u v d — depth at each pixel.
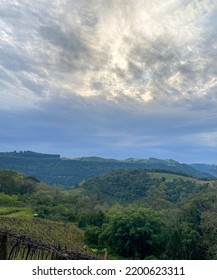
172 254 48.06
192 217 63.56
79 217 84.06
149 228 57.06
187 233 54.72
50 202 98.88
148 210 62.59
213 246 50.91
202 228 56.38
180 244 48.31
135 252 56.22
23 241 18.58
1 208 84.06
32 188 111.31
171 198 124.31
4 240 18.05
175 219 66.88
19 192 107.44
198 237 54.25
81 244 61.72
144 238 56.34
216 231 53.94
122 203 119.94
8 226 59.34
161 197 114.12
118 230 57.25
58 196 110.31
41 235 57.03
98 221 77.81
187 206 68.00
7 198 92.69
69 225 75.50
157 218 60.44
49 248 17.92
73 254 17.02
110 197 137.62
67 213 87.56
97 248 61.12
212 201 67.12
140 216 58.47
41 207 89.00
